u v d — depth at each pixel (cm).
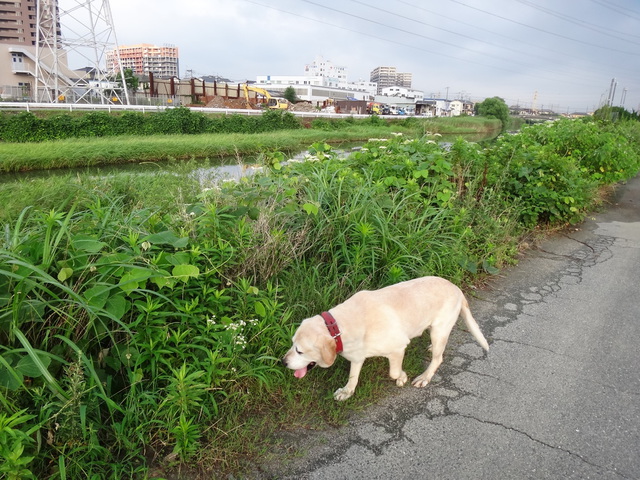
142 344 272
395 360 298
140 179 1022
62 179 1039
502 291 498
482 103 7588
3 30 6912
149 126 2927
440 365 352
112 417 254
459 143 721
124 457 241
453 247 497
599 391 322
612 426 286
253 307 339
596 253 633
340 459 254
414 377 336
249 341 319
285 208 439
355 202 477
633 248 657
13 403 220
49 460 229
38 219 322
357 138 3591
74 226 335
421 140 778
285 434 271
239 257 375
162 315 285
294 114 4294
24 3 6931
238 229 392
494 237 584
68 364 238
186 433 239
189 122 3148
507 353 371
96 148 1991
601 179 952
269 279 394
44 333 265
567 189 721
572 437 275
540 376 339
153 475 237
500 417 293
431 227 544
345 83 14938
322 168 605
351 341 281
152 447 252
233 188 483
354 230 456
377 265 446
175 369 275
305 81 13175
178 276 284
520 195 709
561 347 381
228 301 345
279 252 406
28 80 4978
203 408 262
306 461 251
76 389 225
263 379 288
